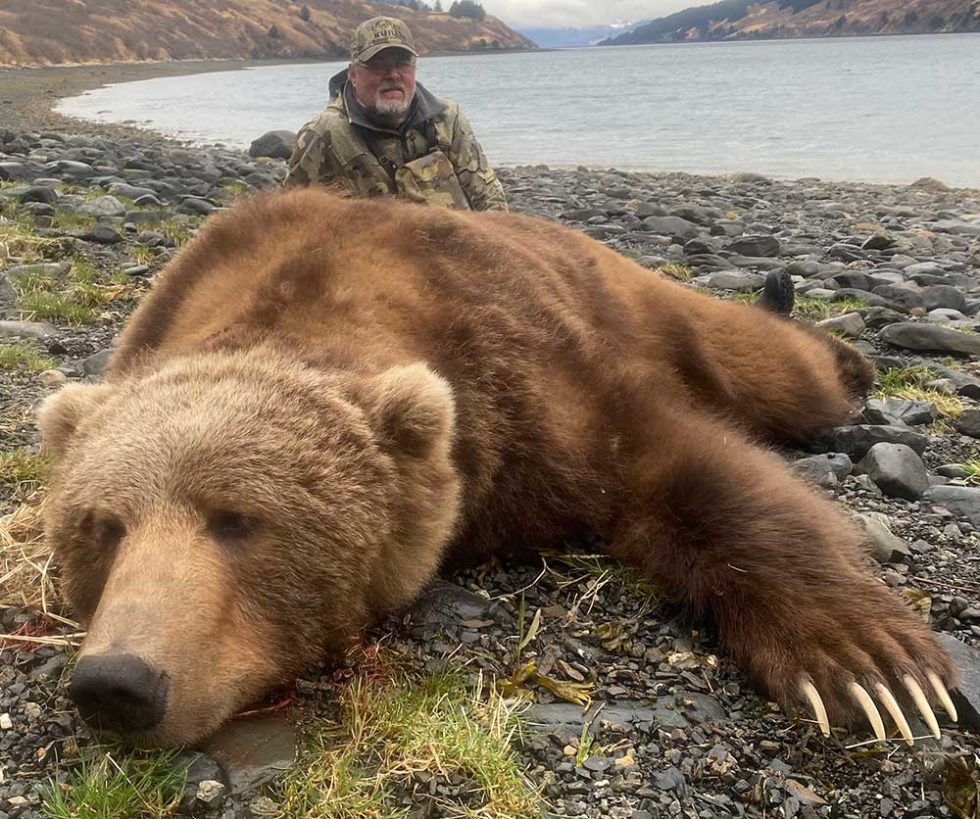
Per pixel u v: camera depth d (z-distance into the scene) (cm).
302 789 85
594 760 91
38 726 93
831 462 162
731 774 90
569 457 120
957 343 230
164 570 84
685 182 632
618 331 156
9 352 194
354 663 102
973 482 159
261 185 540
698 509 115
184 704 82
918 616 110
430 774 87
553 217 461
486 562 123
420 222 133
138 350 131
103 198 374
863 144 861
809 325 211
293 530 90
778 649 104
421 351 115
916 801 88
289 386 98
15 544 121
